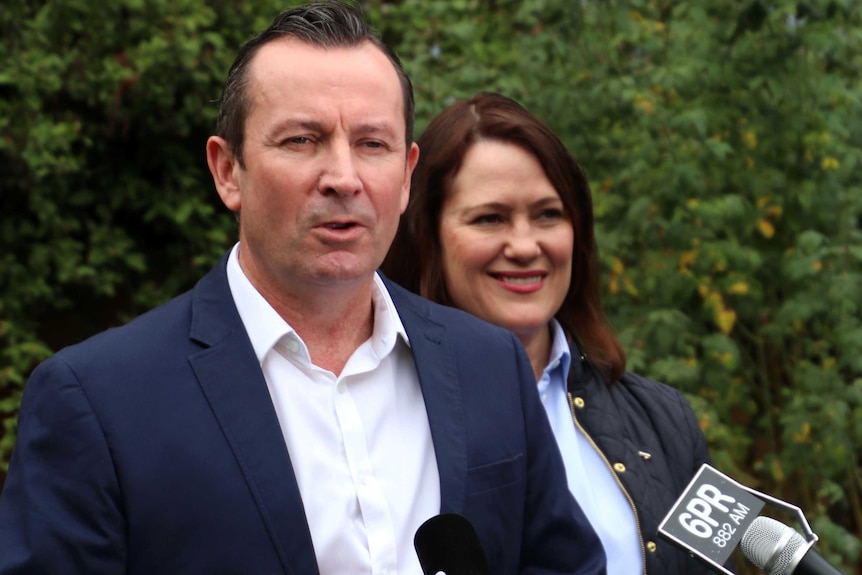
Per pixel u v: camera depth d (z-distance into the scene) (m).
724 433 4.31
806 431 4.48
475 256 2.85
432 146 2.93
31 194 5.42
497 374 2.28
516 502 2.19
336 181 1.97
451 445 2.14
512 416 2.25
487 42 5.36
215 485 1.93
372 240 2.03
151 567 1.90
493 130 2.87
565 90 4.62
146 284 5.86
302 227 1.99
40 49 5.34
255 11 5.75
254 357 2.06
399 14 5.50
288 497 1.95
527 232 2.84
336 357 2.16
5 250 5.60
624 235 4.50
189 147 5.82
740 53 4.45
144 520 1.90
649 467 2.78
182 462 1.93
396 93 2.09
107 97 5.43
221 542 1.91
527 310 2.85
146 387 1.97
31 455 1.93
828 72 4.64
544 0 4.66
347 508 2.02
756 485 4.99
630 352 4.31
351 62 2.04
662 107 4.50
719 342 4.46
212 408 1.99
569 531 2.27
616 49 4.67
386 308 2.21
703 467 2.12
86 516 1.89
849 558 4.48
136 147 5.79
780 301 4.86
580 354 2.95
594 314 3.00
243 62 2.08
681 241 4.40
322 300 2.09
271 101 2.01
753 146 4.54
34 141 5.26
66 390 1.94
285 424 2.05
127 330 2.06
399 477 2.09
